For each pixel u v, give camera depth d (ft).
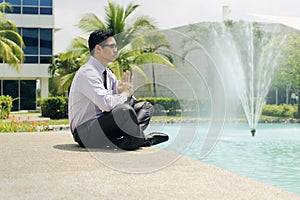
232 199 10.24
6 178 12.59
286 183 16.56
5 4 84.69
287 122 59.67
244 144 30.07
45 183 11.94
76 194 10.71
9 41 82.58
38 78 97.19
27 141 22.27
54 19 95.71
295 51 74.79
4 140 22.84
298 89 75.25
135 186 11.59
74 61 94.58
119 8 63.10
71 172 13.46
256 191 10.99
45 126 43.24
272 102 74.43
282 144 30.17
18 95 95.81
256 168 20.07
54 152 17.70
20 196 10.53
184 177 12.72
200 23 73.51
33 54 94.99
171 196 10.51
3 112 60.13
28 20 94.53
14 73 93.97
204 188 11.34
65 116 68.80
